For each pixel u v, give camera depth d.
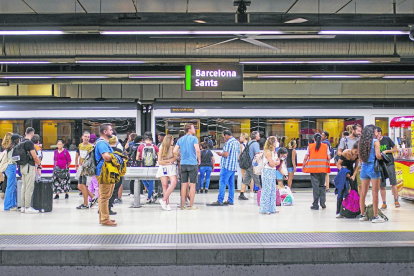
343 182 8.75
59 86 21.86
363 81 19.11
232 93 22.12
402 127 11.97
